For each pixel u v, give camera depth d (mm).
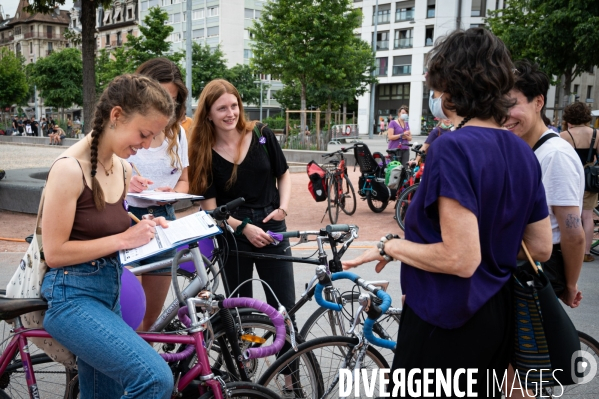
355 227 2754
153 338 2256
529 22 23234
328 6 22562
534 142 2738
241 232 3088
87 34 10891
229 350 2609
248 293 3236
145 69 3094
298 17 22281
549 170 2547
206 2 61281
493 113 1821
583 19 18625
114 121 2016
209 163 3172
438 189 1729
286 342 2850
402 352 1937
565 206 2496
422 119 51094
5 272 5832
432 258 1761
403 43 51000
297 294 5047
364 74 38875
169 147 3205
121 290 2420
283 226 3324
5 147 29703
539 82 2635
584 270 6086
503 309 1878
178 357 2361
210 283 2598
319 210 9781
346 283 5352
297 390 2590
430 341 1850
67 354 2297
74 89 42312
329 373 2578
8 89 44125
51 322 2049
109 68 37469
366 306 2297
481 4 45750
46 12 11609
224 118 3092
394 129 12203
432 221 1804
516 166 1819
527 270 1990
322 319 3020
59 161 1995
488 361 1876
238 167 3164
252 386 2361
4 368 2303
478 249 1696
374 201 10164
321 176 8172
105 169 2121
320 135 21391
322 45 22688
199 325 2279
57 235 1978
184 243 2137
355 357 2486
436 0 47875
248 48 62500
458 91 1823
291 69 22984
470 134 1776
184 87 3137
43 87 42750
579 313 4734
